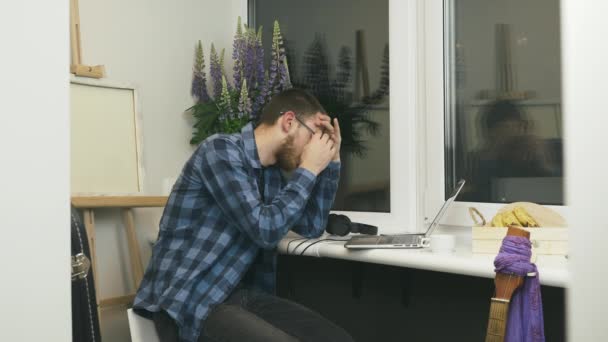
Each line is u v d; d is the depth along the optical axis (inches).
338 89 97.3
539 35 74.3
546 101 73.7
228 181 65.8
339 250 73.9
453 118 83.6
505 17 77.7
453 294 79.6
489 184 79.5
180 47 104.0
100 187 88.8
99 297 90.2
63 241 28.0
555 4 72.7
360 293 90.5
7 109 26.3
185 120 104.6
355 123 95.0
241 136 71.2
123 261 95.5
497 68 78.6
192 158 69.3
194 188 68.9
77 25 87.4
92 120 88.9
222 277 67.2
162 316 65.9
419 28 86.4
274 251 76.4
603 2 13.7
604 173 13.7
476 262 60.4
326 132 74.2
